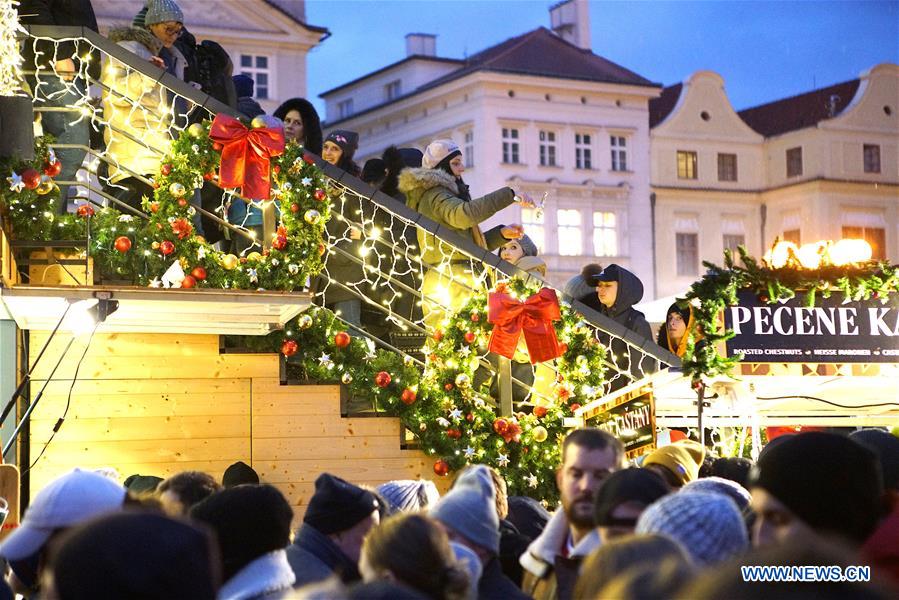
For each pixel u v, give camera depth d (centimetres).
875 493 278
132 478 578
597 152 4450
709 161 4697
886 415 834
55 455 721
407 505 492
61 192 757
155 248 710
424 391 775
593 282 857
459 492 381
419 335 864
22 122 664
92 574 188
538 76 4328
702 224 4659
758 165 4825
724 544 277
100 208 752
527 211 4309
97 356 731
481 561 377
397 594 197
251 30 3591
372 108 4756
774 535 279
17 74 705
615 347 845
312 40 3669
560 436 792
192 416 742
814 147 4762
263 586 334
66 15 767
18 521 571
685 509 281
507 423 774
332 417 764
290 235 726
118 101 766
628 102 4516
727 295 654
